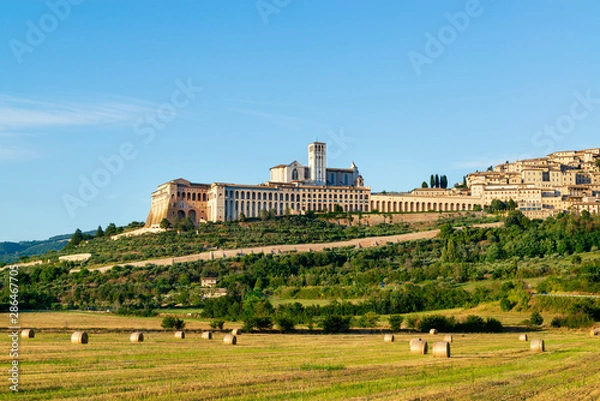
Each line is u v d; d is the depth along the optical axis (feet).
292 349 329.11
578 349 342.85
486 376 233.96
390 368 249.96
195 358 277.03
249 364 257.96
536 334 471.21
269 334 448.24
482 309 629.51
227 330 474.90
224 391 198.29
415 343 309.42
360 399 188.96
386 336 385.91
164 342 353.92
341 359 281.33
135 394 192.03
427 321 491.72
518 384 217.77
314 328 493.36
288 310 610.65
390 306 635.25
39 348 297.74
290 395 194.08
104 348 306.35
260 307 608.60
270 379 218.79
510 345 367.25
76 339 327.67
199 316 619.67
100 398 186.70
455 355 305.94
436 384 215.10
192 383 209.77
